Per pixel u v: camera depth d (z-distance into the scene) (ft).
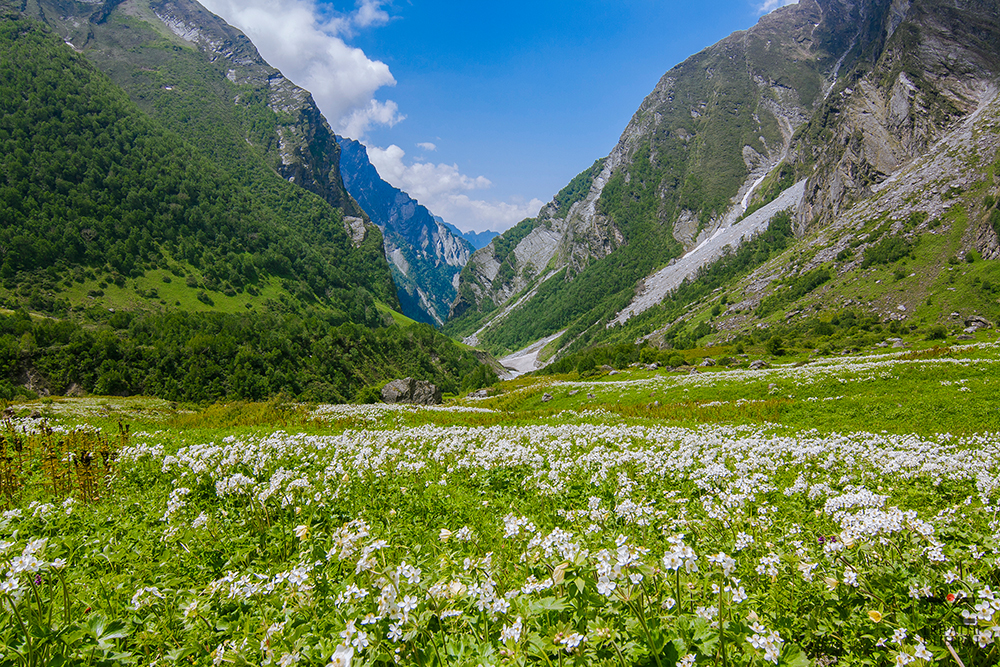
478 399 240.12
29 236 605.73
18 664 12.44
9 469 34.47
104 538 23.97
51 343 308.81
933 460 42.32
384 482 36.68
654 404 141.18
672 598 14.20
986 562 16.15
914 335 373.40
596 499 25.38
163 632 15.61
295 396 366.02
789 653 12.14
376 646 12.48
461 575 16.14
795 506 29.55
